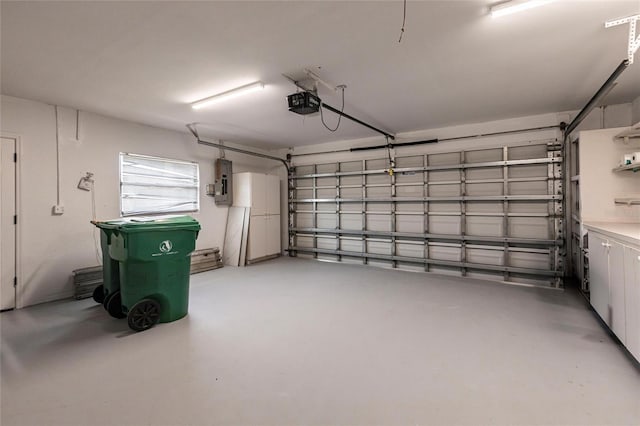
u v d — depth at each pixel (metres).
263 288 4.58
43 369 2.35
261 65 3.01
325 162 6.93
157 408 1.89
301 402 1.94
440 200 5.58
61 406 1.92
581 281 4.08
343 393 2.02
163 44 2.61
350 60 2.93
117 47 2.66
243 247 6.31
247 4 2.08
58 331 3.06
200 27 2.36
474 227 5.32
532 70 3.17
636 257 2.21
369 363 2.40
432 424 1.74
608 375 2.19
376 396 1.99
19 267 3.83
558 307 3.63
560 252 4.60
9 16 2.19
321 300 3.99
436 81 3.44
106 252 3.58
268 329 3.07
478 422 1.75
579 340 2.74
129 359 2.49
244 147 7.06
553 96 3.93
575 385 2.07
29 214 3.91
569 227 4.64
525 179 4.88
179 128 5.46
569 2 2.08
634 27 2.21
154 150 5.28
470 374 2.23
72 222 4.28
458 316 3.38
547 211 4.74
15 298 3.79
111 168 4.70
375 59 2.91
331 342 2.77
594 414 1.79
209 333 2.98
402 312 3.52
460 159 5.39
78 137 4.34
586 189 3.71
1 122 3.71
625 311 2.40
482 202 5.24
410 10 2.16
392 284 4.79
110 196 4.68
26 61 2.89
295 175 7.40
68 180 4.24
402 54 2.81
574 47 2.70
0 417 1.82
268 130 5.68
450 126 5.44
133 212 4.98
